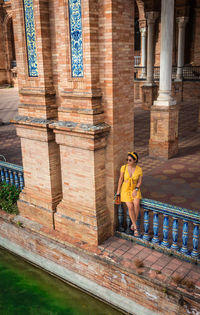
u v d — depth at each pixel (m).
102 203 5.48
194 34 23.64
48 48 5.28
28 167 6.17
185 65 23.95
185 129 13.84
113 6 4.55
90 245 5.40
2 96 28.16
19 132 5.99
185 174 8.58
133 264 4.84
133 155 5.02
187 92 21.86
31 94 5.60
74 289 5.54
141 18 22.48
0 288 5.64
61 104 5.33
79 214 5.50
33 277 5.91
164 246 5.10
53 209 5.95
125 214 5.79
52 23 5.16
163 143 9.77
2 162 7.09
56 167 5.88
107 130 5.04
